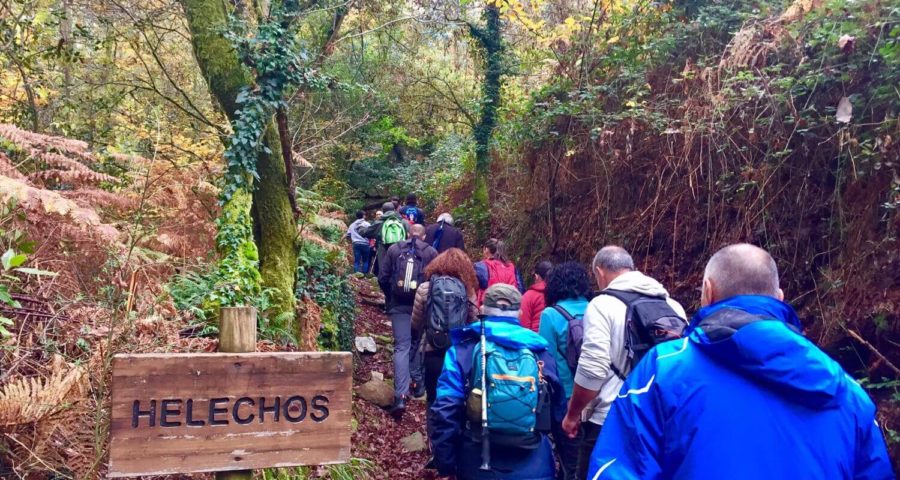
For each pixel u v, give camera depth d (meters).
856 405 1.87
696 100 6.51
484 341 3.49
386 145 20.28
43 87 7.72
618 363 3.58
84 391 3.02
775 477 1.75
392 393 7.10
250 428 2.37
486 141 13.31
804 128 5.46
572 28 8.52
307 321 6.61
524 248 9.89
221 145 8.53
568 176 8.66
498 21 13.02
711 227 6.43
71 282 3.82
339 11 8.98
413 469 5.63
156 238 5.25
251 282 5.58
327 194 17.50
